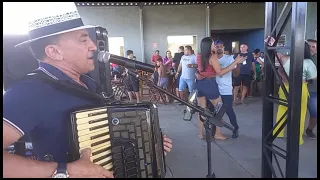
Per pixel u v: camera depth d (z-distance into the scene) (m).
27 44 1.20
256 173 2.84
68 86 1.08
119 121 1.13
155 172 1.19
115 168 1.13
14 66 1.25
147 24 10.42
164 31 10.49
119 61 1.41
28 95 1.00
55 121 1.03
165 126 4.61
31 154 1.04
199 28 10.49
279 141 3.61
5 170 0.93
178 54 7.60
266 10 2.48
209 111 1.69
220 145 3.65
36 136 1.02
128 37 10.39
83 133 1.06
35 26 1.09
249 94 7.33
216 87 3.48
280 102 2.41
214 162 3.12
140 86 6.61
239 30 10.96
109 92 1.38
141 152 1.15
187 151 3.46
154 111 1.19
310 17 7.79
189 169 2.93
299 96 2.14
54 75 1.09
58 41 1.11
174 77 6.96
